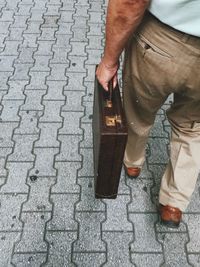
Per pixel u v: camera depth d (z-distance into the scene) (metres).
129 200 2.40
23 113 2.95
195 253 2.16
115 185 1.92
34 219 2.28
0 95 3.10
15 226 2.24
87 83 3.27
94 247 2.16
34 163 2.59
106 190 1.95
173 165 2.08
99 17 4.13
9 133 2.79
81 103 3.06
